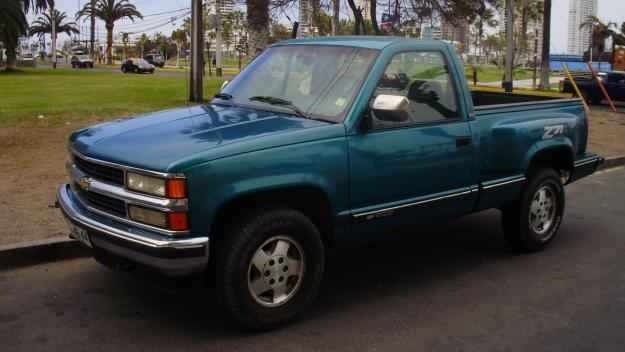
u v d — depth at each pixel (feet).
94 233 13.21
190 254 12.16
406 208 15.65
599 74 87.35
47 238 18.67
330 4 50.11
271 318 13.65
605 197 29.45
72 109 47.24
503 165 18.28
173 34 245.04
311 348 13.17
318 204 14.47
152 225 12.37
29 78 107.76
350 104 14.67
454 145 16.61
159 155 12.46
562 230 23.34
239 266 12.92
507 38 78.64
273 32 53.11
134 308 14.98
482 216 24.94
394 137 15.17
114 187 13.00
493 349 13.38
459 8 49.75
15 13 142.92
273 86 16.52
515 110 19.11
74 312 14.69
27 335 13.43
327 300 15.90
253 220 13.04
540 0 194.39
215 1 70.85
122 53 351.46
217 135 13.39
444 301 16.01
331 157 13.96
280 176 13.15
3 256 17.43
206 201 12.28
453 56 17.39
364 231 15.12
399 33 50.98
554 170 20.39
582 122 21.74
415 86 16.06
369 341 13.58
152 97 61.11
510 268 18.74
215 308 15.03
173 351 12.88
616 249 20.97
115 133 14.25
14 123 39.83
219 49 124.67
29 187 25.04
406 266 18.78
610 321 14.97
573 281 17.72
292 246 13.88
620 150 42.32
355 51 15.96
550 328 14.49
